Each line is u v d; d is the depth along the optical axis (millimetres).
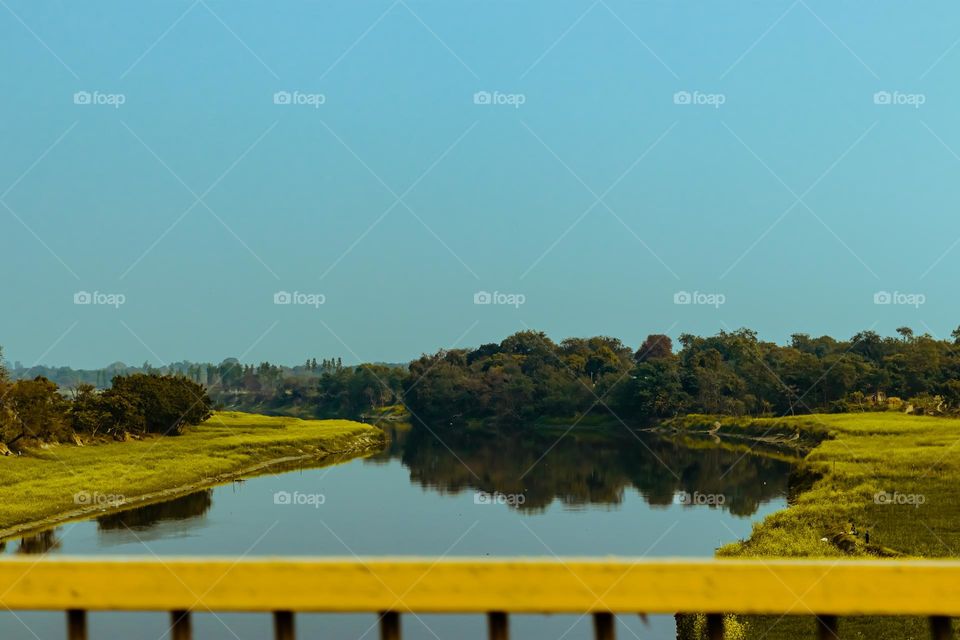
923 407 107375
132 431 89188
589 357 138625
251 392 175625
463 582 4555
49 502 52719
